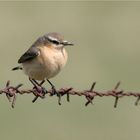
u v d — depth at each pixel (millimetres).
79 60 28516
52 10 35719
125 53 29375
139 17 34719
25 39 30609
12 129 22359
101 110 23891
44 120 22859
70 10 35844
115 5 36844
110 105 24172
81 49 30016
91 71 27016
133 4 36906
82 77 26422
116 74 26812
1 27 32094
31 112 23375
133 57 28812
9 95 15195
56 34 17578
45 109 23578
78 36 31672
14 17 33812
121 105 24219
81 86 25594
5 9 35281
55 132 22078
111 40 31250
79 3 37094
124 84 26031
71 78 26328
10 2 36562
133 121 23125
